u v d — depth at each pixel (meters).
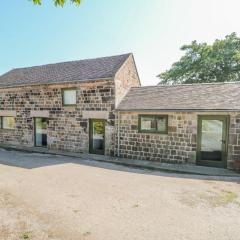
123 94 12.60
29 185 6.83
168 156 10.26
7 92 15.21
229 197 5.99
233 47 23.02
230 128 9.08
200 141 9.73
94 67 13.63
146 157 10.75
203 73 23.38
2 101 15.48
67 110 12.94
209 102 9.77
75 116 12.70
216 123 9.42
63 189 6.52
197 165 9.70
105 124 11.77
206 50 24.11
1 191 6.26
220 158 9.42
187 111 9.59
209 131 9.58
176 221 4.61
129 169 9.21
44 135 14.21
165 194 6.19
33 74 15.95
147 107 10.64
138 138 10.92
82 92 12.38
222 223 4.54
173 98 11.02
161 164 9.89
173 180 7.60
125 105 11.52
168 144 10.23
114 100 11.45
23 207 5.20
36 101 14.03
